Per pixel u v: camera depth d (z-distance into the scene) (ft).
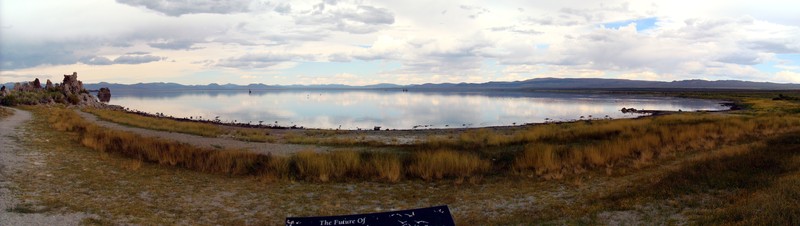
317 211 31.07
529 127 108.99
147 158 49.37
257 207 31.94
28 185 33.19
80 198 30.89
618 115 168.45
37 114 114.21
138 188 35.63
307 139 78.54
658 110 190.90
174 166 45.85
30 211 26.55
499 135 81.05
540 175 42.24
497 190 36.99
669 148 53.31
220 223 27.71
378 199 34.81
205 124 120.67
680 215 25.32
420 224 22.04
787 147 46.70
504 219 27.86
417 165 45.68
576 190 35.65
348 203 33.47
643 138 59.93
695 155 48.32
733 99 288.92
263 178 41.19
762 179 30.86
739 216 23.40
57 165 42.24
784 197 25.39
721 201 26.91
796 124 79.10
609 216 26.35
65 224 24.64
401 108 247.91
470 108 241.35
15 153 46.93
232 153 49.39
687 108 209.87
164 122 114.93
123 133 68.80
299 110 231.30
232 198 34.19
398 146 69.56
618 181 37.81
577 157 47.62
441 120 163.53
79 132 74.28
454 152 51.39
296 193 36.40
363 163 46.34
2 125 78.18
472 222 27.86
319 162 44.68
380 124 148.15
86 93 254.88
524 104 276.21
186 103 311.06
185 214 29.17
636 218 25.55
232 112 212.02
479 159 48.98
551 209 29.84
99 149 53.83
